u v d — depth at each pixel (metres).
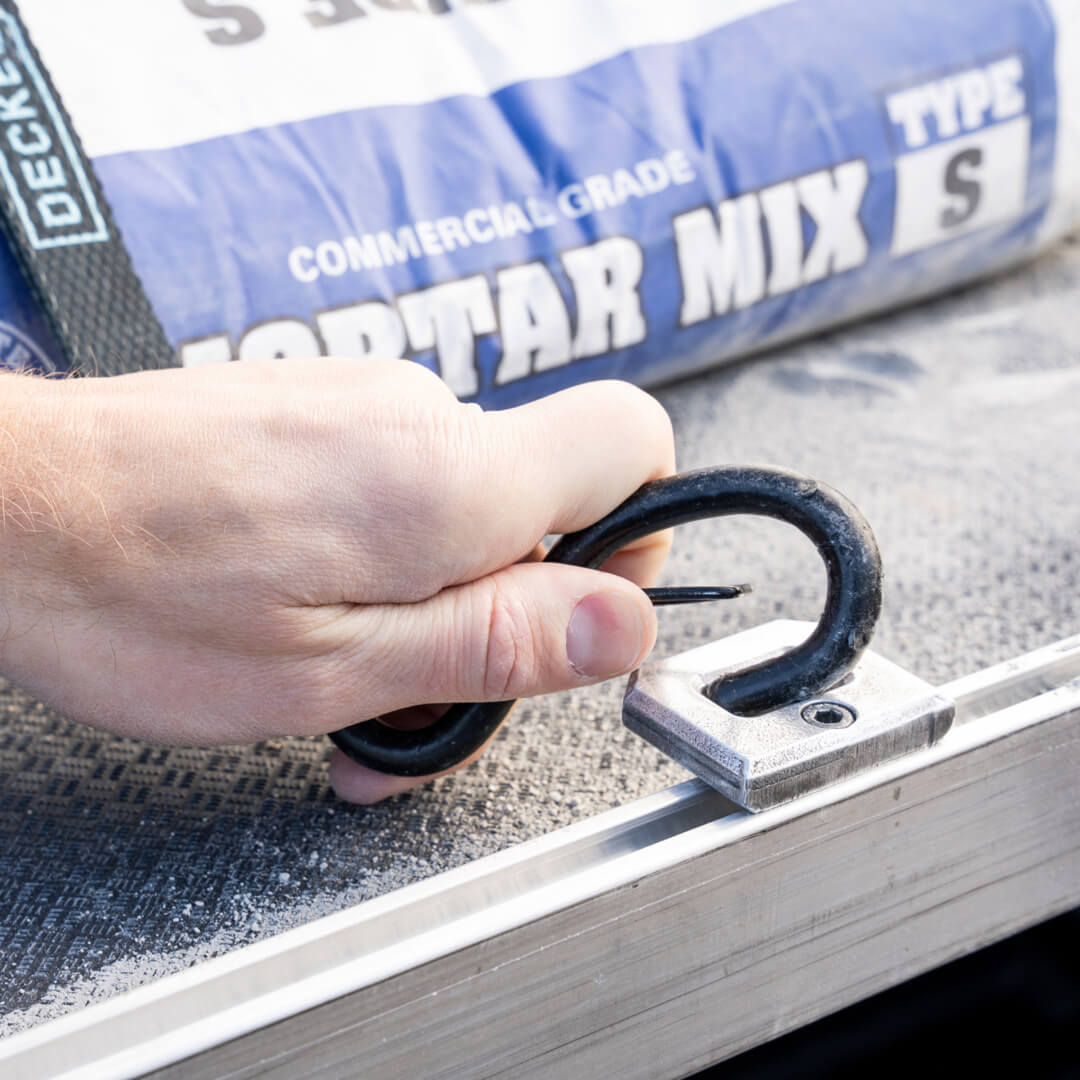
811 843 0.56
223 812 0.66
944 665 0.77
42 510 0.52
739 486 0.58
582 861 0.54
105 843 0.64
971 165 1.23
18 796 0.68
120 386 0.58
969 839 0.62
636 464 0.58
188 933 0.57
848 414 1.14
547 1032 0.52
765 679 0.59
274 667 0.56
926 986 0.96
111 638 0.55
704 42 1.15
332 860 0.62
